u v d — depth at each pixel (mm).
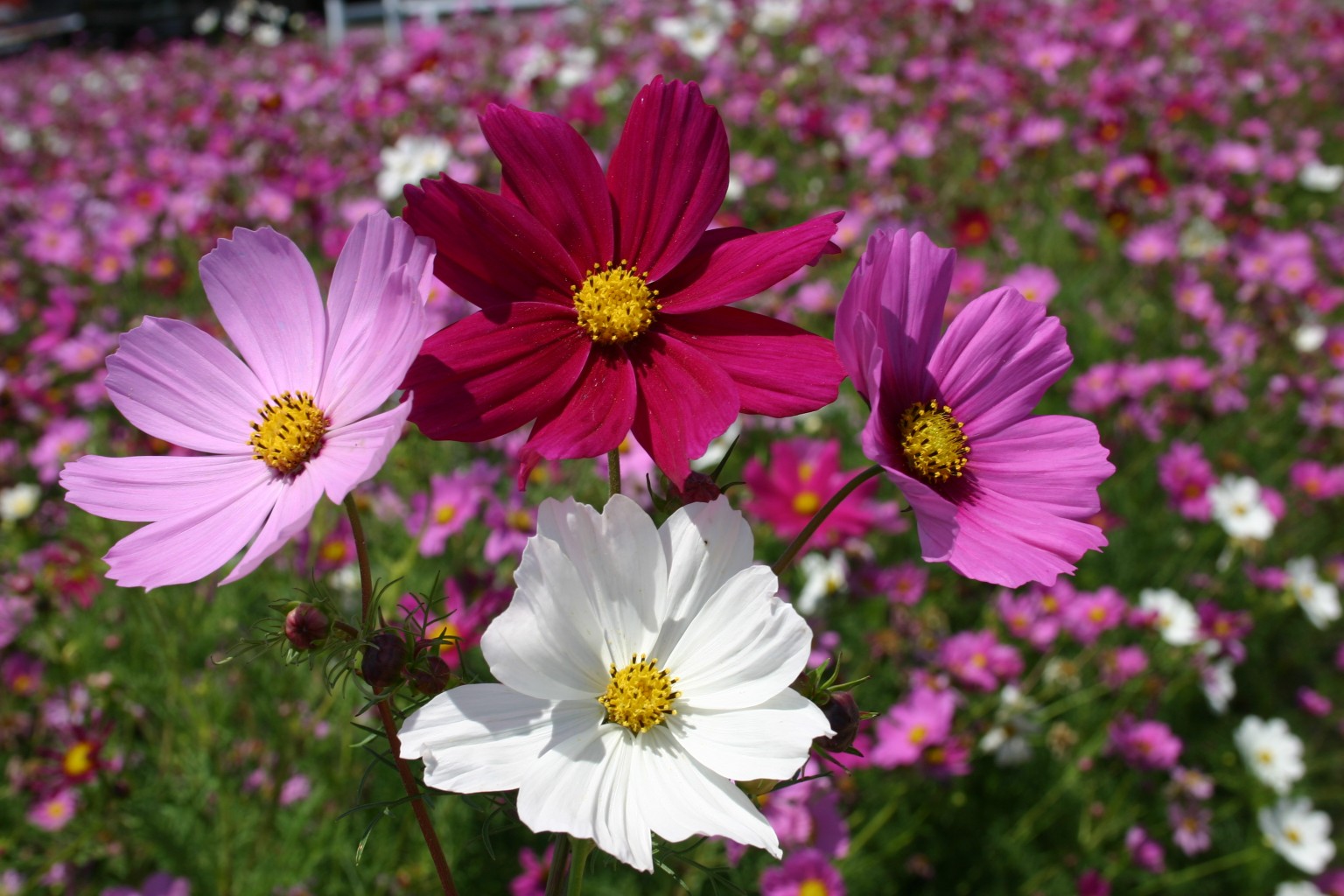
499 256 223
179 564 215
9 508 711
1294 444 917
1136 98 1361
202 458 232
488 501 583
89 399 771
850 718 230
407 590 512
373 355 215
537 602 205
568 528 210
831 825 479
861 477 233
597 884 486
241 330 238
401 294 209
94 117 1757
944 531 213
